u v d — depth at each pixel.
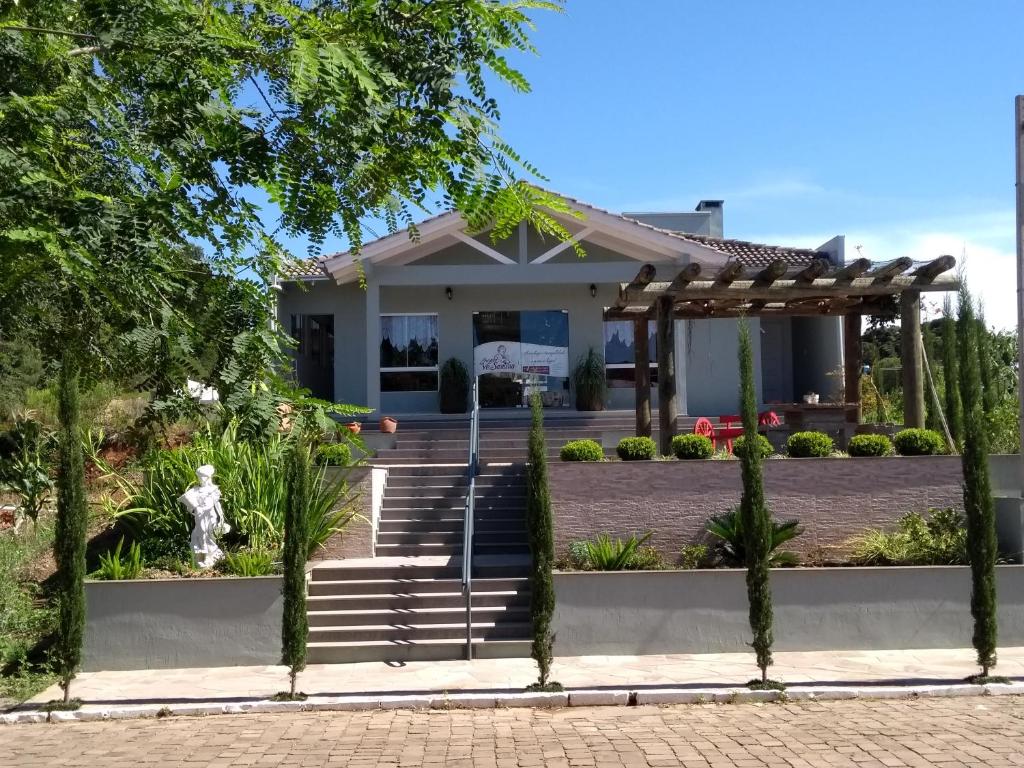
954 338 16.09
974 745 7.86
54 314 7.05
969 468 10.35
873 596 11.77
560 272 19.70
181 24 5.78
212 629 11.58
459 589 12.39
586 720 9.11
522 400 22.12
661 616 11.72
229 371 5.98
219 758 7.95
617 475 13.65
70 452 9.91
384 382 22.36
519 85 5.92
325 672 11.09
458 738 8.49
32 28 5.77
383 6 5.71
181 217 5.89
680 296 14.90
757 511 10.20
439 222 19.25
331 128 5.69
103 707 9.70
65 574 9.88
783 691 9.84
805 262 22.52
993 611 10.17
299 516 10.07
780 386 26.19
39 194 5.31
